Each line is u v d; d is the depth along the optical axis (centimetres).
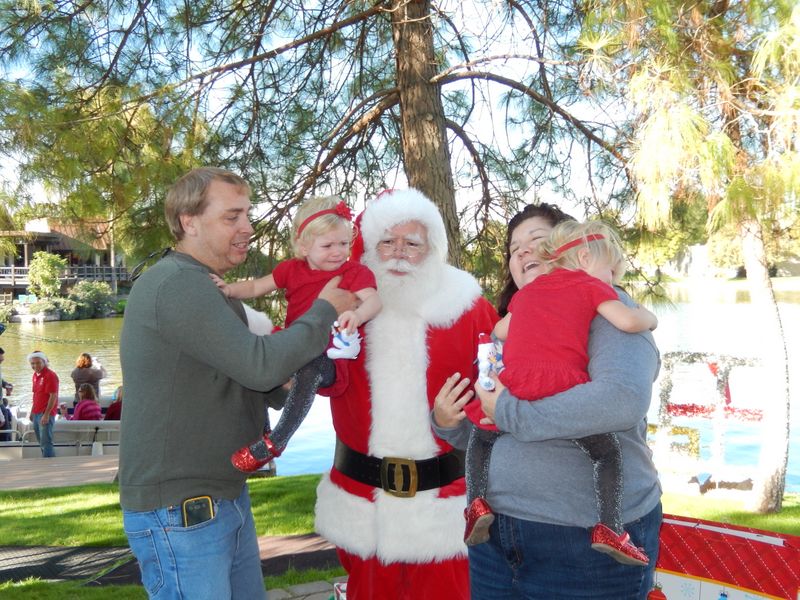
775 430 624
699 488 727
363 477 279
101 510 649
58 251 4319
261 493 714
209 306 208
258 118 627
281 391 266
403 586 285
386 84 695
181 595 214
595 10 425
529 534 185
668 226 465
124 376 219
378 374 277
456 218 571
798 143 390
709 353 781
